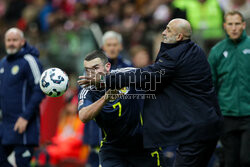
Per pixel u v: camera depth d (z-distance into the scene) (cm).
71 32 4369
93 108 1689
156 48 3412
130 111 1831
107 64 1788
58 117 3117
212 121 1745
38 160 3003
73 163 3016
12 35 2466
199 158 1772
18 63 2462
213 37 3481
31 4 5281
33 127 2459
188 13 3481
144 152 1895
